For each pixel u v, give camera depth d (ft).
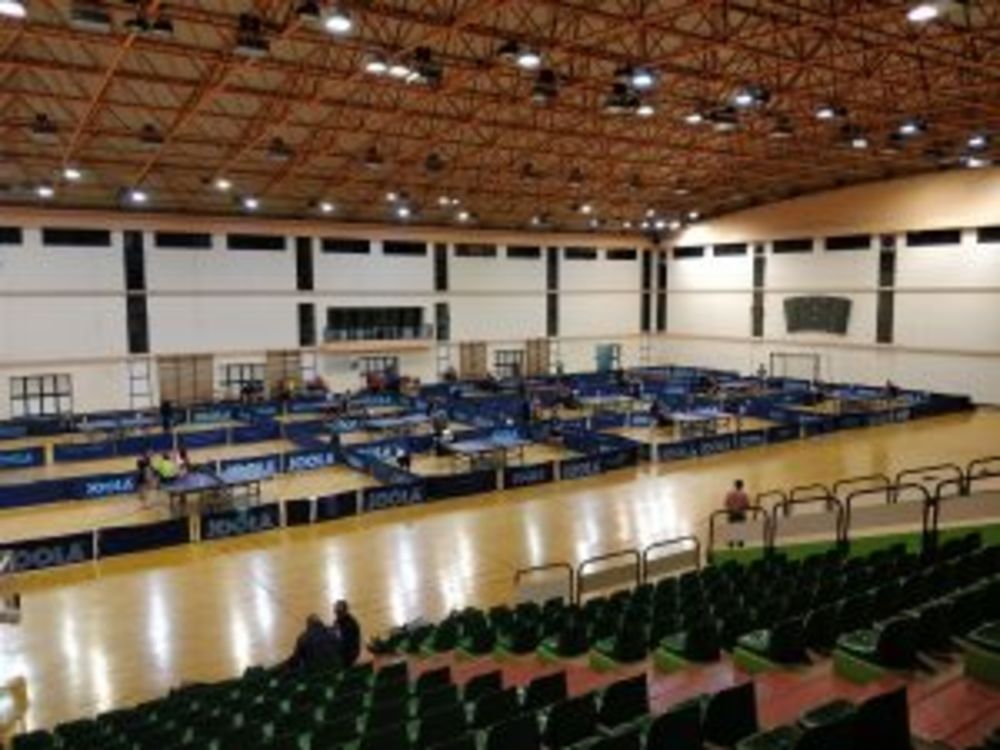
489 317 125.29
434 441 80.79
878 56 59.16
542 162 89.81
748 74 61.87
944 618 20.29
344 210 109.81
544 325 130.82
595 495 63.93
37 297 92.43
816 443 81.51
